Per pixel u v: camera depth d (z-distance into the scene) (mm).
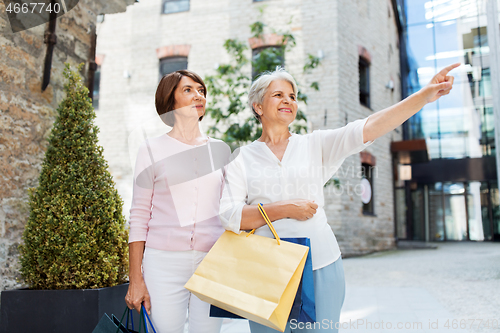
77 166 2309
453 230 13734
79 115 2432
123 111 6133
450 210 13891
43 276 2236
